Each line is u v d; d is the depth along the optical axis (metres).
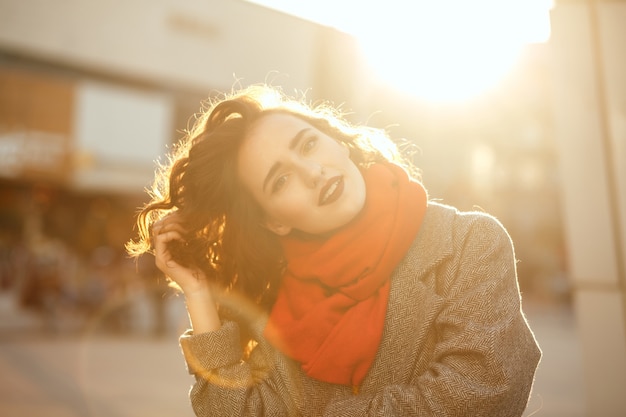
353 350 1.35
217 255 1.56
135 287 11.39
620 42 2.71
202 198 1.49
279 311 1.49
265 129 1.43
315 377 1.39
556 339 12.73
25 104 16.42
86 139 17.20
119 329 11.32
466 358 1.30
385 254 1.37
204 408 1.47
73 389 6.31
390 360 1.38
